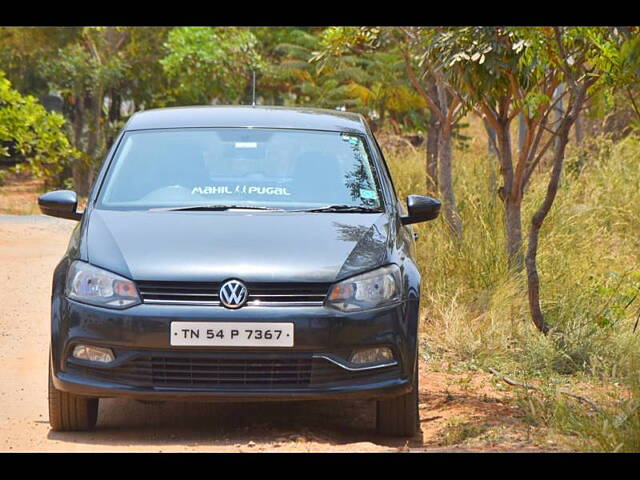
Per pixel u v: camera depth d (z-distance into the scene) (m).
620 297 14.70
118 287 9.52
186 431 10.24
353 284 9.53
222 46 56.16
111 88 62.66
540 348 13.50
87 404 10.02
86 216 10.77
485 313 15.27
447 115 19.31
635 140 26.47
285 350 9.31
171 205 10.86
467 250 17.00
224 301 9.33
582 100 13.00
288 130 11.95
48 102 66.12
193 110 12.58
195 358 9.34
